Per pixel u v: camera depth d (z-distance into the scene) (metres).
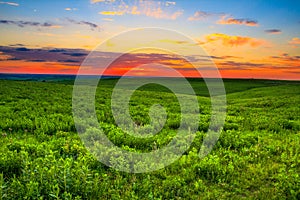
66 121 17.05
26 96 30.00
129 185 8.55
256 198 8.13
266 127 18.31
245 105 33.31
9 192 7.15
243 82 89.38
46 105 24.39
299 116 23.45
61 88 43.69
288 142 14.07
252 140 14.04
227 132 15.31
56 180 7.61
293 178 8.83
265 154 11.79
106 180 8.59
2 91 33.84
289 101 35.31
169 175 9.45
